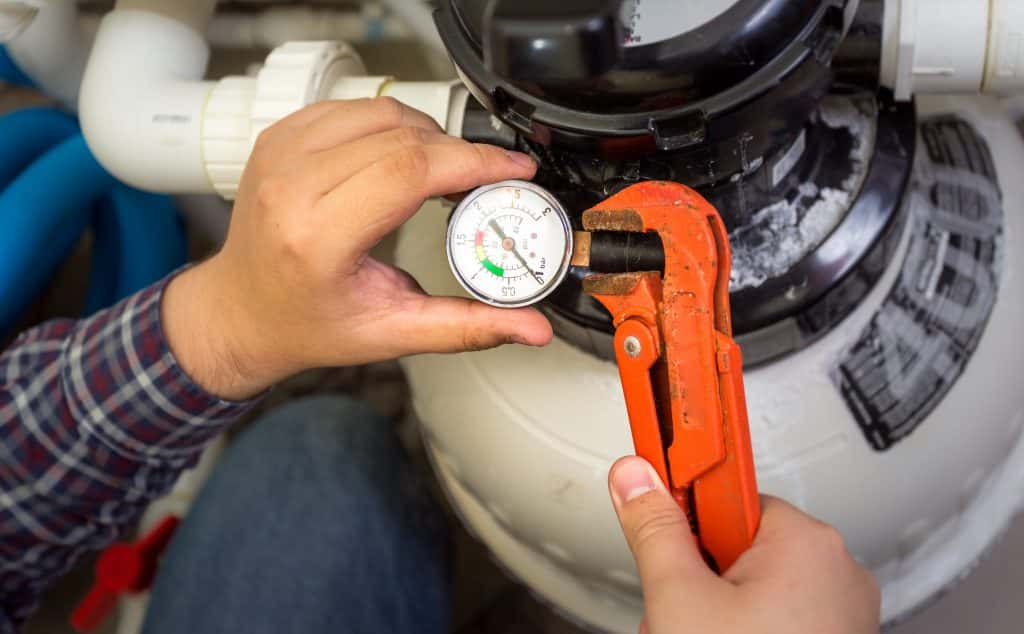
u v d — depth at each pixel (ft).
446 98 1.43
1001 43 1.32
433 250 1.63
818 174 1.39
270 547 1.78
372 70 2.33
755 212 1.37
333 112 1.21
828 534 1.15
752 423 1.43
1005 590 2.06
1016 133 1.71
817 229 1.36
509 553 1.91
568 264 1.16
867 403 1.44
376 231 1.08
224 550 1.79
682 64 1.01
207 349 1.37
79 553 1.73
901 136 1.41
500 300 1.18
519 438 1.52
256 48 2.25
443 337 1.19
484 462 1.59
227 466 1.95
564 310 1.40
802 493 1.45
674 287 1.08
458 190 1.12
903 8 1.29
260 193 1.12
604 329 1.40
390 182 1.05
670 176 1.17
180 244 2.40
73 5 1.92
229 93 1.54
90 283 2.41
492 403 1.53
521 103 1.09
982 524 1.78
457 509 1.98
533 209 1.17
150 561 2.12
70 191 1.95
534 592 1.93
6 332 2.12
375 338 1.20
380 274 1.19
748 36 1.01
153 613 1.77
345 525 1.81
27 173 1.91
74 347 1.50
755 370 1.44
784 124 1.13
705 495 1.14
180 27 1.67
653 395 1.12
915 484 1.50
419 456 2.56
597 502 1.50
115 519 1.66
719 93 1.04
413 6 1.90
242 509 1.85
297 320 1.20
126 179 1.63
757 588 1.08
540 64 0.85
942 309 1.47
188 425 1.50
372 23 2.11
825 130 1.41
